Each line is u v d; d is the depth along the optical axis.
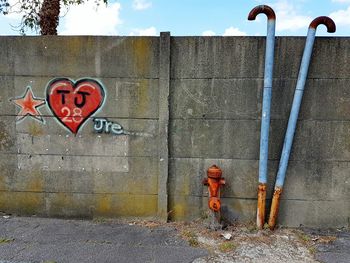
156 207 4.19
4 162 4.23
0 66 4.07
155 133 4.09
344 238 3.86
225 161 4.09
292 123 3.87
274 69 3.93
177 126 4.07
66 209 4.27
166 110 4.02
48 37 4.01
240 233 3.93
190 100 4.03
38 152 4.20
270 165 4.05
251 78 3.95
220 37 3.92
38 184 4.25
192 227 4.06
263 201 3.97
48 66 4.05
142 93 4.04
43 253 3.42
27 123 4.16
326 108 3.94
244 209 4.13
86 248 3.53
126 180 4.19
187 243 3.68
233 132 4.04
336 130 3.96
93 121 4.12
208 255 3.44
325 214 4.09
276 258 3.39
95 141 4.15
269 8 3.74
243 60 3.94
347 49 3.86
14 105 4.14
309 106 3.95
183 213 4.19
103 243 3.65
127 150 4.14
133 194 4.20
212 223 4.00
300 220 4.12
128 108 4.07
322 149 4.00
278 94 3.97
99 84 4.05
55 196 4.25
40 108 4.13
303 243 3.73
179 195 4.17
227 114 4.02
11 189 4.27
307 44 3.78
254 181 4.09
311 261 3.34
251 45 3.91
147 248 3.55
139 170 4.16
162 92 4.00
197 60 3.96
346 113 3.94
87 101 4.09
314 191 4.06
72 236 3.79
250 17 3.80
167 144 4.07
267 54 3.78
